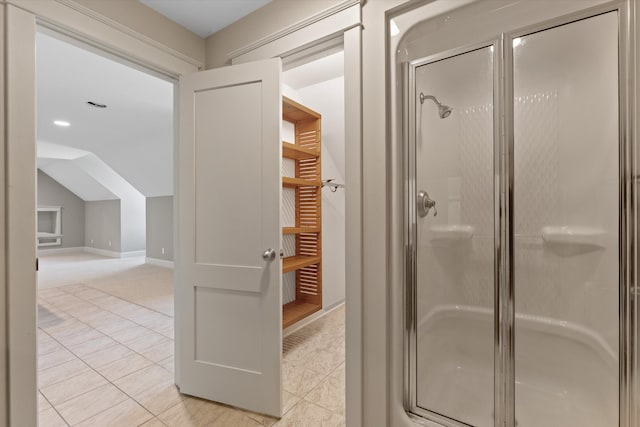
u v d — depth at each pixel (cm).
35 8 135
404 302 144
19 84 130
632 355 111
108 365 229
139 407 179
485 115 146
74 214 899
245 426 162
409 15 137
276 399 168
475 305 153
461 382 152
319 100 308
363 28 146
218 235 181
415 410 145
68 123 403
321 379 208
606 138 121
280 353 168
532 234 141
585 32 122
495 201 145
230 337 179
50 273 581
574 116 128
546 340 139
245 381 175
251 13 184
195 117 187
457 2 127
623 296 114
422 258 149
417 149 147
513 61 138
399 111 143
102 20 157
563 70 129
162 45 182
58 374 216
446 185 154
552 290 138
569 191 132
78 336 283
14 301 128
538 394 140
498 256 145
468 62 147
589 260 129
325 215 336
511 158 142
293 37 166
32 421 132
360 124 146
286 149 282
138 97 315
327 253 340
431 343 152
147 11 177
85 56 232
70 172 753
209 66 206
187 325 189
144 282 504
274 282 168
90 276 553
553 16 122
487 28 137
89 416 171
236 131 177
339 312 343
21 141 130
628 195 111
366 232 146
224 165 180
